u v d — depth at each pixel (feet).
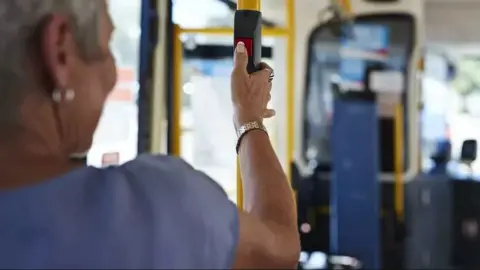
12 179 1.98
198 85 11.32
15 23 1.92
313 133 15.25
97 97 2.10
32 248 1.89
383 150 15.05
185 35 9.66
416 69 15.10
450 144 14.74
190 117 11.43
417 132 15.16
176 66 8.14
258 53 3.03
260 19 3.08
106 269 1.91
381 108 15.14
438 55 15.85
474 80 15.87
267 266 2.18
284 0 12.23
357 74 15.11
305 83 15.23
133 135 8.52
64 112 2.03
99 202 1.97
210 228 2.05
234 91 2.85
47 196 1.95
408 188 14.61
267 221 2.30
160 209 2.01
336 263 12.96
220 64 11.25
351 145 13.57
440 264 13.28
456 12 15.70
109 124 8.49
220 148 11.43
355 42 15.14
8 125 1.97
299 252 2.32
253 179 2.52
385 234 14.37
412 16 15.02
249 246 2.13
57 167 2.05
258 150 2.64
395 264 14.15
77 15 1.98
